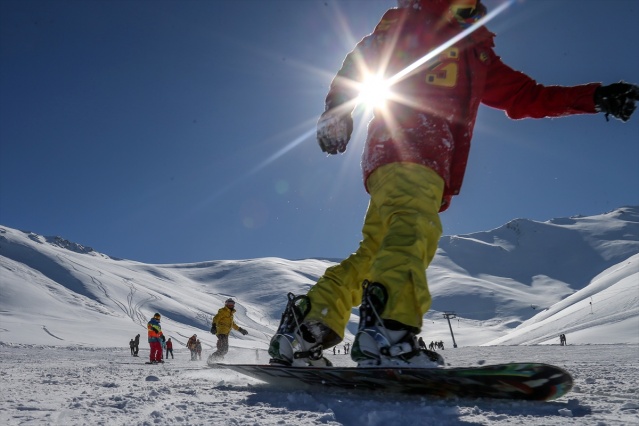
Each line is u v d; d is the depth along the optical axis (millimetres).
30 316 84500
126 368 6270
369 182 2518
